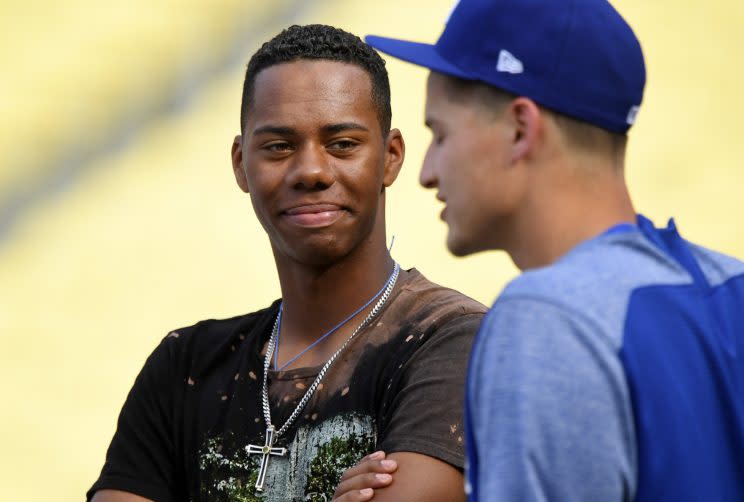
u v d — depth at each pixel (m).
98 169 34.53
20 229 32.72
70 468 25.16
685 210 30.28
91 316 29.78
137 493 8.80
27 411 26.83
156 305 29.67
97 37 39.66
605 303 5.73
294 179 8.42
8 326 29.39
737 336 5.98
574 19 6.14
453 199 6.40
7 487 24.48
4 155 35.31
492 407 5.67
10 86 37.75
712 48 36.97
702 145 32.41
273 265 30.53
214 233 31.78
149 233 31.84
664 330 5.78
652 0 39.75
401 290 8.80
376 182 8.63
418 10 38.41
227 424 8.63
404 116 32.81
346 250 8.52
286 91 8.47
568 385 5.55
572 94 6.12
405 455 7.82
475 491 5.84
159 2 40.66
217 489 8.53
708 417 5.74
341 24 37.97
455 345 8.26
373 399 8.32
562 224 6.16
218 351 8.98
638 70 6.29
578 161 6.18
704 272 6.26
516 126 6.20
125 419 9.05
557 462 5.51
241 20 39.78
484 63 6.25
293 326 8.85
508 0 6.22
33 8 41.16
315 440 8.33
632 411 5.59
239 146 9.27
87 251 31.88
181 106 36.56
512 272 28.27
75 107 36.84
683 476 5.57
